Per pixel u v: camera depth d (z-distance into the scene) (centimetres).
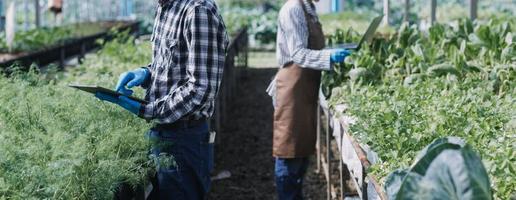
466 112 431
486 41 635
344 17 1546
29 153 337
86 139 366
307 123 594
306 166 612
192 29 378
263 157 905
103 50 951
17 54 973
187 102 380
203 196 421
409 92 516
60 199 321
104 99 383
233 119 1141
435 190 245
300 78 586
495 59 609
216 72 383
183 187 406
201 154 409
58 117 409
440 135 384
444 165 244
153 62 405
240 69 1502
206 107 401
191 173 408
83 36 1390
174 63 390
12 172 317
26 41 1091
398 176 299
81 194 342
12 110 418
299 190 609
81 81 668
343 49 567
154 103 386
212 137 447
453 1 2092
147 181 407
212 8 383
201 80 379
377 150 393
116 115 423
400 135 395
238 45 1406
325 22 1366
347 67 653
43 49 1061
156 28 404
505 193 308
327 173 693
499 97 486
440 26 727
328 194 670
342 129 542
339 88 612
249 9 2639
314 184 754
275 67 1755
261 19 2206
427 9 1588
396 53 673
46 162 339
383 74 628
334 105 573
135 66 819
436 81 546
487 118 417
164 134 402
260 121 1127
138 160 402
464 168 240
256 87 1459
